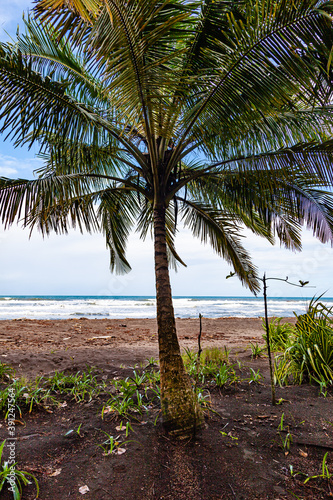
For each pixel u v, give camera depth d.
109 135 3.73
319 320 4.11
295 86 2.65
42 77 3.10
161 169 3.41
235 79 2.70
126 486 1.94
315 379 3.59
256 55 2.54
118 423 2.73
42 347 6.29
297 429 2.61
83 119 3.40
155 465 2.14
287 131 3.62
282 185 3.56
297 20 2.33
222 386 3.61
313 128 3.77
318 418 2.80
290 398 3.27
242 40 2.50
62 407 3.14
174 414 2.50
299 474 2.06
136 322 12.79
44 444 2.40
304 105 3.82
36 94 3.06
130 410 2.97
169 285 3.04
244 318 14.98
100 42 2.49
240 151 3.42
